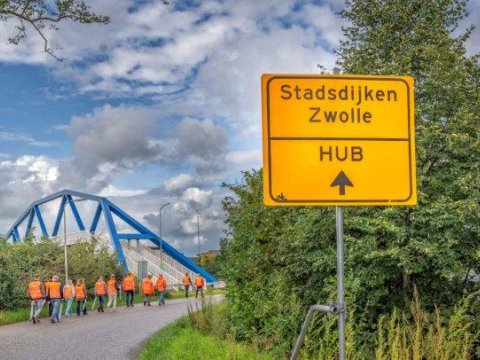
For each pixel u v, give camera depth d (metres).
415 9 12.02
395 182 5.41
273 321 11.91
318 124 5.35
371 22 12.22
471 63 11.36
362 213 10.93
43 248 45.03
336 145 5.36
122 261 56.09
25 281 37.50
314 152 5.33
